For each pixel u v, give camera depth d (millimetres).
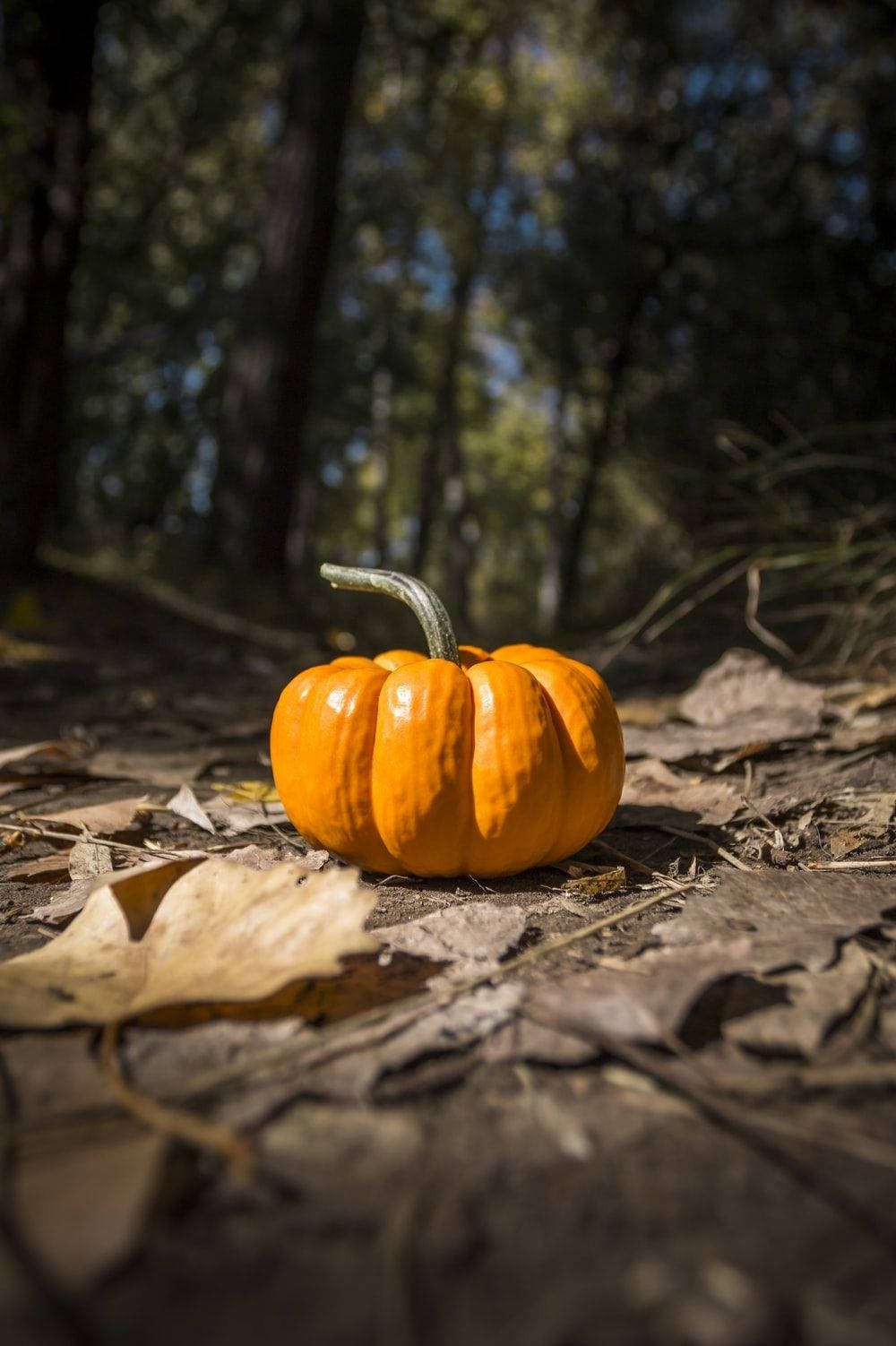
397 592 2291
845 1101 1216
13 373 8828
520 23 16359
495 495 38125
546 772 2039
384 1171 1070
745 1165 1084
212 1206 1013
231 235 18344
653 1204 1019
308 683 2180
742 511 6371
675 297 14719
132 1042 1334
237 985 1346
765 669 3785
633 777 3025
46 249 8781
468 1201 1021
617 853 2354
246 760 3605
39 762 3309
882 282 9039
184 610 9539
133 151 15977
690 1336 846
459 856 2070
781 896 1866
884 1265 931
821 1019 1390
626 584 10875
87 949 1569
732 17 15117
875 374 7891
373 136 19094
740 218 13609
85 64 8875
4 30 8602
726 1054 1324
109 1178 1013
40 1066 1262
